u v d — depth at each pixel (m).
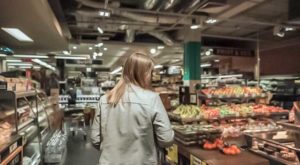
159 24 8.20
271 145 2.99
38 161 4.27
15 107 3.28
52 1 5.10
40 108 5.38
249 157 2.71
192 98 5.06
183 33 9.36
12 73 4.66
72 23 7.77
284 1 6.66
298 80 9.57
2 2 3.78
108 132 1.79
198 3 5.62
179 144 3.27
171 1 5.25
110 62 17.12
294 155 2.64
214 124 4.07
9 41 6.89
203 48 11.21
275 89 10.18
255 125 4.11
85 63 14.45
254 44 11.84
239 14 7.73
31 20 4.78
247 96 4.96
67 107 9.95
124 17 7.21
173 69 13.13
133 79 1.86
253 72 11.95
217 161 2.57
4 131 2.94
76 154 5.87
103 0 5.97
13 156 2.64
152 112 1.74
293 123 2.75
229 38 10.70
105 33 9.76
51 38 6.62
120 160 1.72
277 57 11.00
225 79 10.81
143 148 1.74
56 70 11.25
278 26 7.91
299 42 9.83
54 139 5.66
